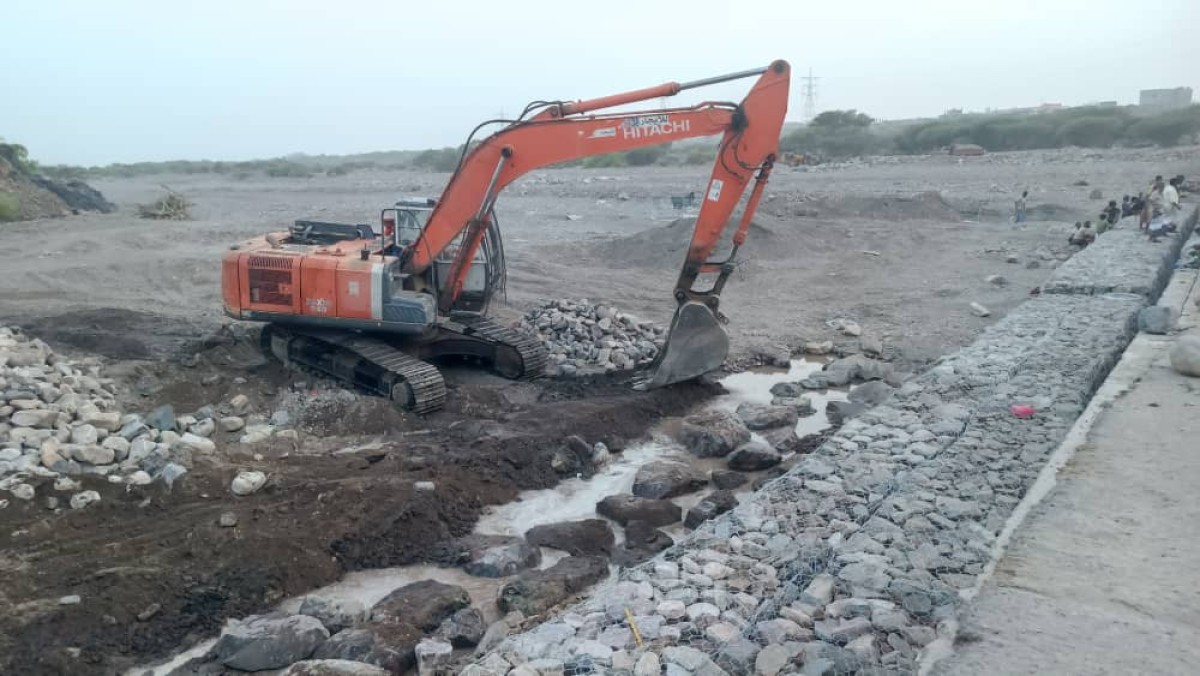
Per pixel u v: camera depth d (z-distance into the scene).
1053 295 15.56
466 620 7.03
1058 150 54.78
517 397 12.47
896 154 63.78
